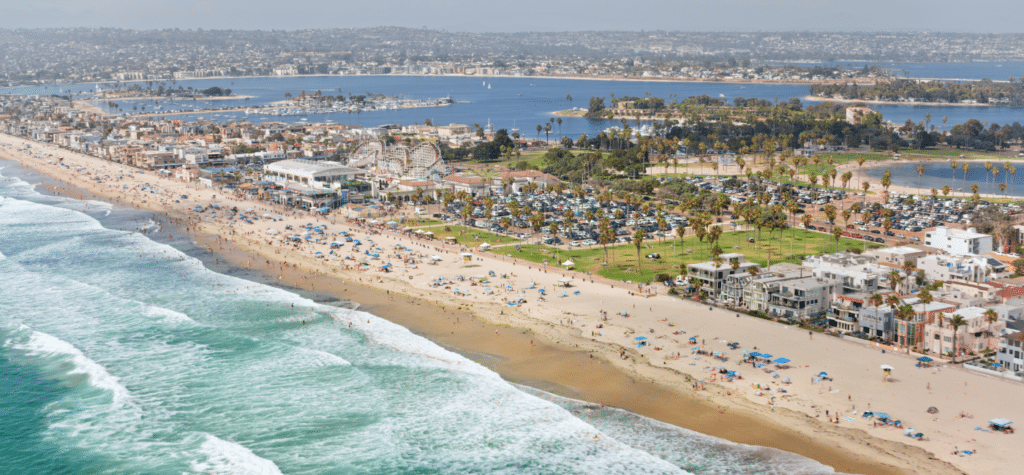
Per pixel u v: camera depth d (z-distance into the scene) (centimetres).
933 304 17012
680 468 11675
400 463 12088
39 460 12294
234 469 11969
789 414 13162
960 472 11175
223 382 15212
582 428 13038
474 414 13700
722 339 16762
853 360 15425
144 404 14250
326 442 12812
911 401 13462
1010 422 12462
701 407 13600
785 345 16312
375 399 14362
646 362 15638
